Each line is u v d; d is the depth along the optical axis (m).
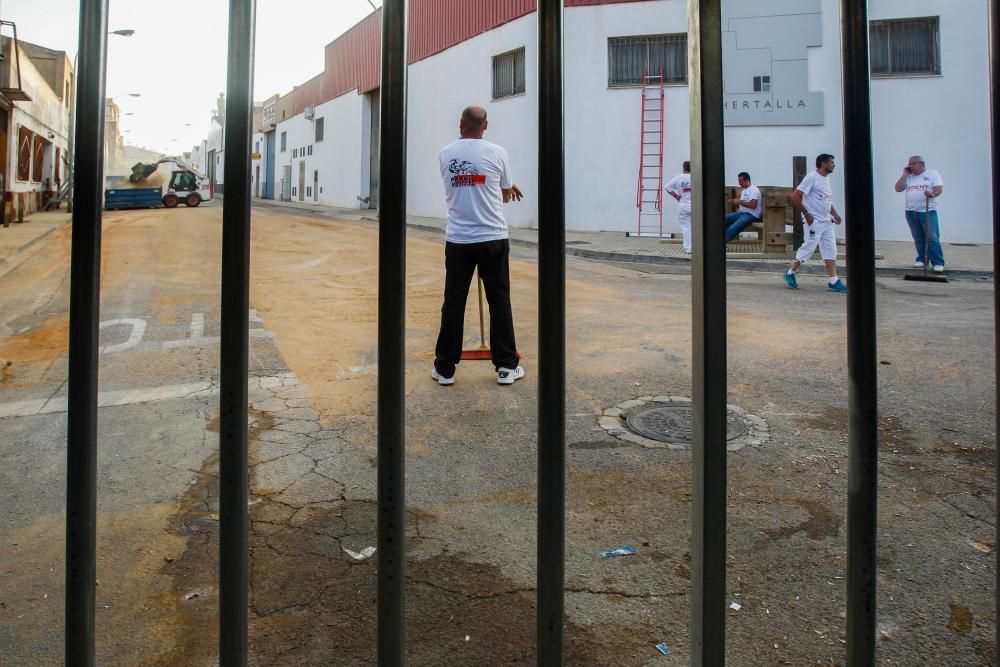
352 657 1.75
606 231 17.39
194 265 10.43
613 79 17.12
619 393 4.00
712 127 0.91
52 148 25.41
